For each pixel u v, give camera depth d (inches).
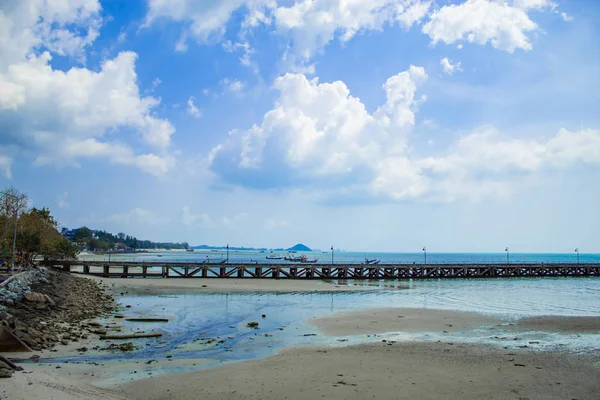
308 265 2733.8
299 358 674.2
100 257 6264.8
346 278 2819.9
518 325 1027.3
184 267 2516.0
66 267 2423.7
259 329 961.5
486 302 1585.9
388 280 2888.8
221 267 2564.0
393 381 549.3
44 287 1219.2
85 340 776.9
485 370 604.1
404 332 936.3
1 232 1923.0
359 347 765.3
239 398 483.2
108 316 1081.4
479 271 3238.2
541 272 3400.6
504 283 2699.3
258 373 583.8
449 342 816.3
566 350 743.1
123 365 618.5
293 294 1833.2
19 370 502.9
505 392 509.4
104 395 462.6
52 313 926.4
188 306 1352.1
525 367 621.6
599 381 555.8
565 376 577.0
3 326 655.8
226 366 622.2
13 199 2005.4
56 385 454.3
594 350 744.3
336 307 1389.0
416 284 2551.7
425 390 514.0
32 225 2300.7
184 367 616.1
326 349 751.1
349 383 539.8
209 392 502.3
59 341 740.0
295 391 508.1
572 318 1135.6
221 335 882.8
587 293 1998.0
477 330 962.7
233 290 1927.9
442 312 1251.8
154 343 789.2
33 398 388.5
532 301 1628.9
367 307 1397.6
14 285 1023.0
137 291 1782.7
